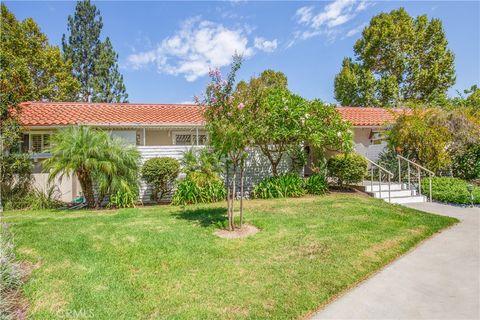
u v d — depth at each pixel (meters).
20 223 7.68
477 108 19.19
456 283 4.77
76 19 33.38
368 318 3.81
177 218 8.35
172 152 11.84
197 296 4.20
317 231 7.12
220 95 6.75
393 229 7.46
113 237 6.53
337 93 36.25
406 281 4.88
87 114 15.18
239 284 4.54
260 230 7.30
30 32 28.14
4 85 11.36
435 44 32.19
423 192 12.56
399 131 14.10
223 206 10.05
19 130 11.66
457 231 7.76
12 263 4.79
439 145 13.45
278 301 4.10
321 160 13.64
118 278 4.68
